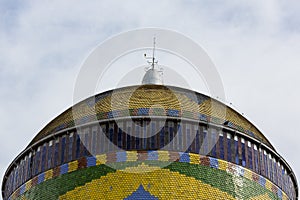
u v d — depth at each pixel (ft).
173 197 144.56
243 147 158.30
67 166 154.92
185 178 147.84
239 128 160.76
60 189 152.35
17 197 162.81
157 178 147.23
